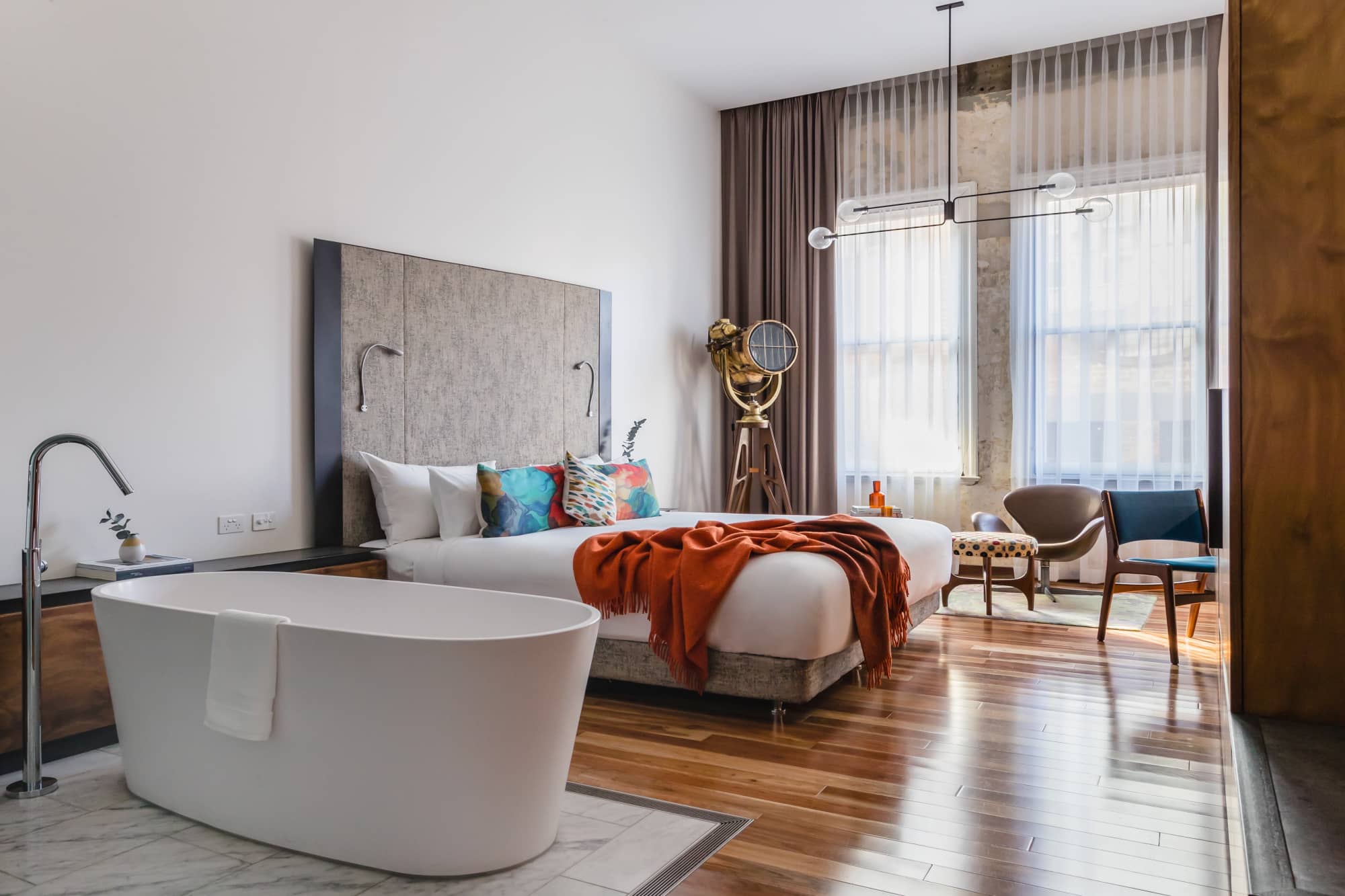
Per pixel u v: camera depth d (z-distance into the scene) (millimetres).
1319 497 1884
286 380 3736
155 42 3268
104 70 3111
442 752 1980
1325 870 1227
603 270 5488
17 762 2650
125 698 2471
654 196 5977
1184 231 5398
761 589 3021
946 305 6086
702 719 3148
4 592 2740
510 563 3541
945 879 1973
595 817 2316
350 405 3912
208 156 3438
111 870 2057
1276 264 1897
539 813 2090
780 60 5855
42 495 2965
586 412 5238
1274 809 1446
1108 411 5613
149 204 3250
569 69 5199
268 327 3664
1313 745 1759
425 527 3975
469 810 1993
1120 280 5559
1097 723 3062
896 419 6223
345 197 3953
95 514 3105
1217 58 5301
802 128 6484
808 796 2447
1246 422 1938
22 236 2900
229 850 2168
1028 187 5609
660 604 3174
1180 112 5418
